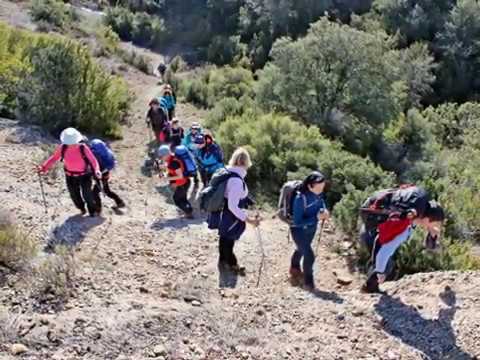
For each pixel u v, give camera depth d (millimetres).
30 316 5629
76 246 8039
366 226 6973
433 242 7047
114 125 16500
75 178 9062
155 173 13281
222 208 7766
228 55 40656
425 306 6672
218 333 5832
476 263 9828
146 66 32031
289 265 8758
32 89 15461
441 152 25281
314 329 6156
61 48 16172
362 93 22953
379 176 13125
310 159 13711
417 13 39781
